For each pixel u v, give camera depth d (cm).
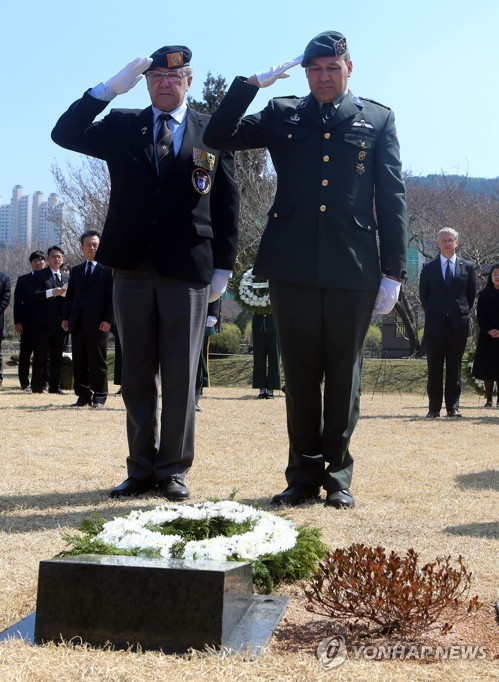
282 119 542
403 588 299
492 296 1310
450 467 697
